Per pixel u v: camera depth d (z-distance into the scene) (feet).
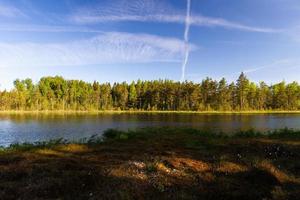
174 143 64.03
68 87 529.45
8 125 194.70
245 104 467.93
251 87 480.23
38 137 129.49
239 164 42.86
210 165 42.29
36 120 248.93
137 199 29.25
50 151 53.21
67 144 63.77
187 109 471.21
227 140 68.08
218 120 241.55
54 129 165.99
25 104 488.85
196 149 55.93
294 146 56.85
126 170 36.65
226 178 36.76
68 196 29.50
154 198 29.68
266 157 49.57
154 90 500.74
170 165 40.52
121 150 53.93
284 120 240.53
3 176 35.58
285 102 481.05
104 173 35.58
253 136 79.66
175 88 481.87
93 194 29.81
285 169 40.81
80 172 35.88
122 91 525.34
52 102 502.79
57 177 34.42
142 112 447.83
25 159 45.03
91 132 149.48
